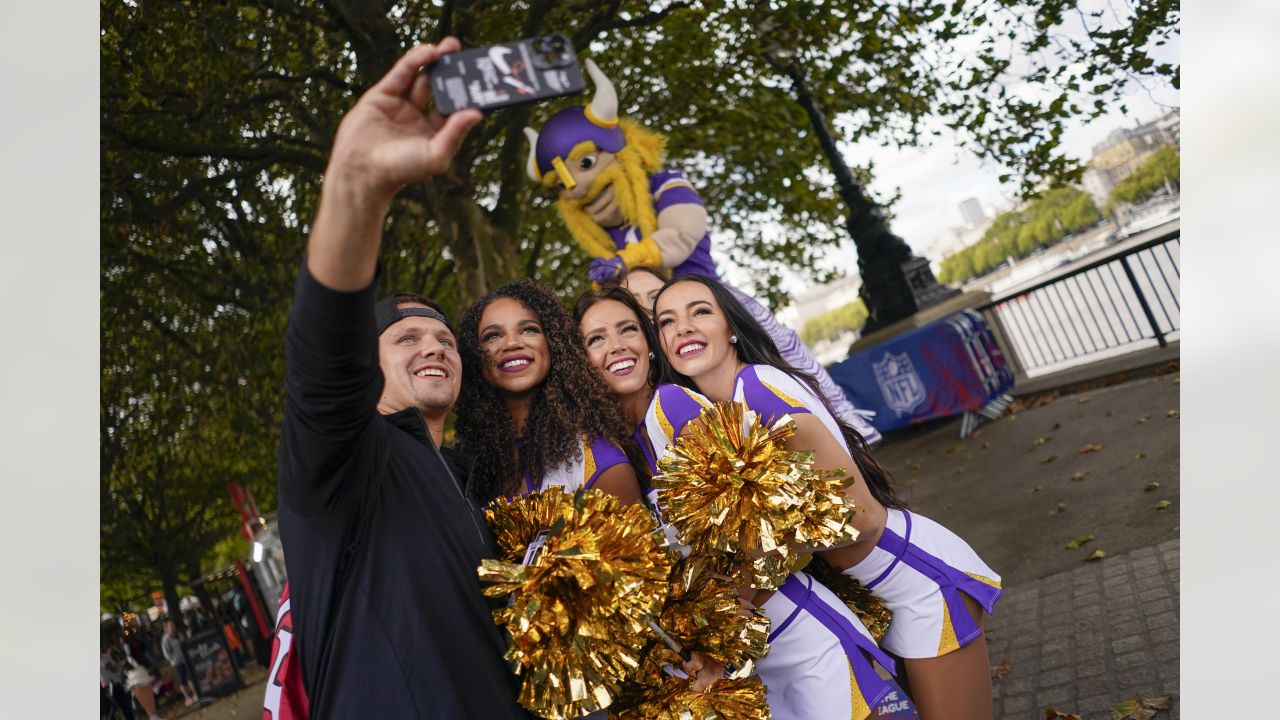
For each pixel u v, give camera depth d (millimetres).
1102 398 6168
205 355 8555
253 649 9078
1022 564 4051
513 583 1541
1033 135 6496
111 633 7785
